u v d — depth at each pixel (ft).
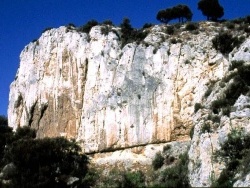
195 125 211.20
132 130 253.44
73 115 269.23
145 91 262.06
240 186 168.45
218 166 188.03
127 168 239.09
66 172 211.00
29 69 298.97
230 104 211.82
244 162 179.63
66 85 278.26
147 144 249.55
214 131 200.13
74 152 222.48
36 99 284.00
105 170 239.91
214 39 270.05
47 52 294.87
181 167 216.54
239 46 258.16
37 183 197.67
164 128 250.78
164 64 268.41
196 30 285.43
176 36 282.56
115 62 275.18
